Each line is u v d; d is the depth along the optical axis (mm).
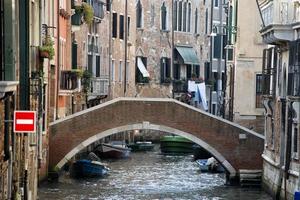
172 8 87000
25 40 33062
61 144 49250
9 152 28000
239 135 50188
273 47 46250
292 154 40031
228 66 68812
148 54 84000
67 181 49562
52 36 47688
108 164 61406
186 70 89500
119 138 77188
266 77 47562
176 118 50250
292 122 40031
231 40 68000
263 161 48125
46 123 46281
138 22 82312
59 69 51312
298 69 38750
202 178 53531
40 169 45344
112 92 74812
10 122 27438
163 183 50625
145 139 82312
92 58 68562
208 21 93500
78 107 60000
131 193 46000
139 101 49969
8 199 28344
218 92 92000
